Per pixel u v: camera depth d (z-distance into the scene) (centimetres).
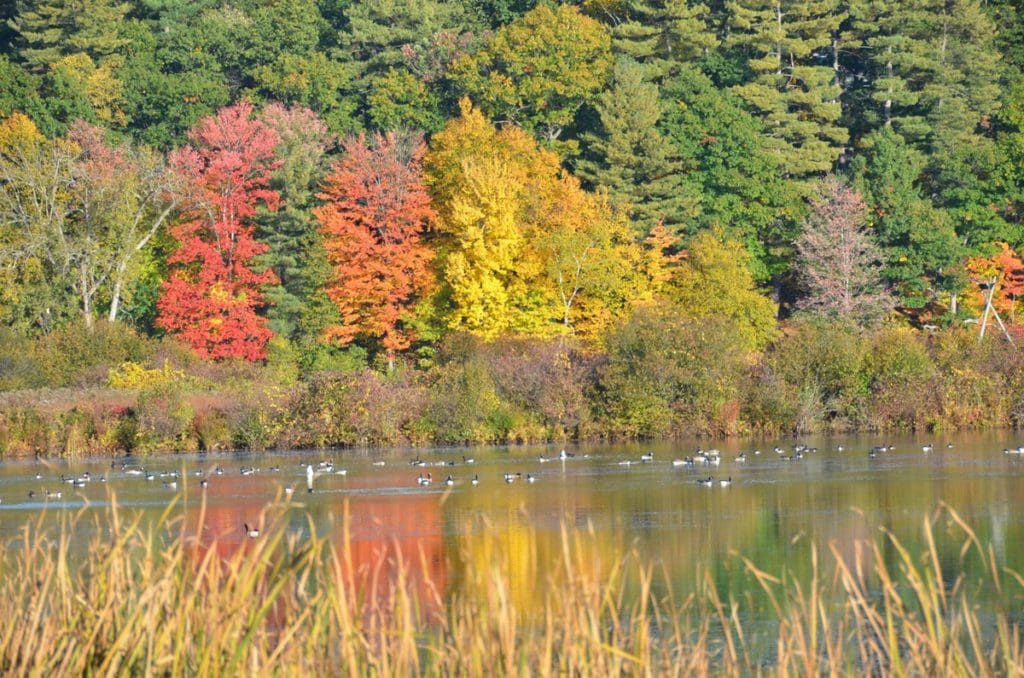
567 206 9438
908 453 6009
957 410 7238
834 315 9212
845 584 1777
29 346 8306
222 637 1485
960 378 7331
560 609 1705
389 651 1658
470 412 7056
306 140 10269
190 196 9588
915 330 8900
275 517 1652
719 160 10300
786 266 10088
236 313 8950
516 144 10112
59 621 1566
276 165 10012
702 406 7112
